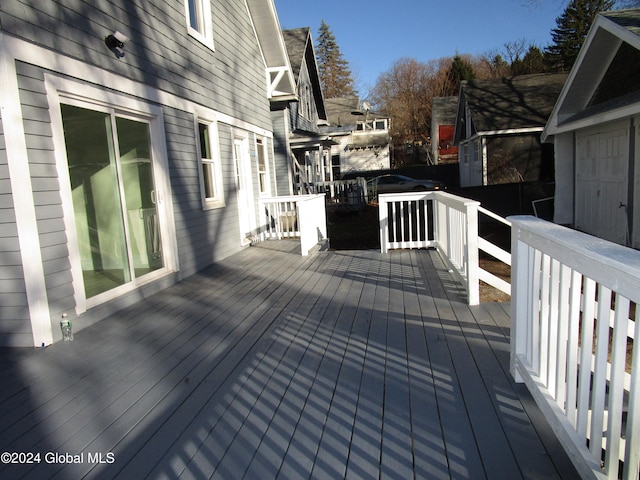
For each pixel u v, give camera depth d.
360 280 5.28
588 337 1.73
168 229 5.54
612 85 8.84
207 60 6.95
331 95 53.97
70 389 2.80
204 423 2.37
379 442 2.15
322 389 2.69
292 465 2.01
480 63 47.84
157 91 5.41
